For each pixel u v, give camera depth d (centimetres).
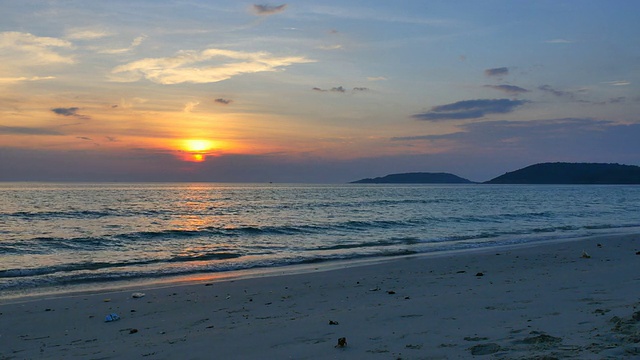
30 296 1241
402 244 2458
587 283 1130
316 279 1436
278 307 1055
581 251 2005
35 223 3559
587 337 596
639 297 884
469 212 4975
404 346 645
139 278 1524
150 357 681
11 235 2764
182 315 1005
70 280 1473
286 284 1357
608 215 4688
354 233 2995
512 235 2902
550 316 761
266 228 3120
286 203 6731
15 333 885
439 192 13225
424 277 1427
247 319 941
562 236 2812
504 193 12506
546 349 558
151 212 4750
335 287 1298
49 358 714
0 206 5450
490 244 2423
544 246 2258
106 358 694
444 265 1684
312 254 2073
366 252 2120
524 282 1220
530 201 7819
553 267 1544
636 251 1970
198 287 1326
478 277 1381
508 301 941
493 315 809
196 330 859
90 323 952
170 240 2602
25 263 1841
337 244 2433
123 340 810
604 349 529
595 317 721
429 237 2759
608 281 1150
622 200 8400
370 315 882
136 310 1060
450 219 4022
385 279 1408
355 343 681
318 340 716
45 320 979
